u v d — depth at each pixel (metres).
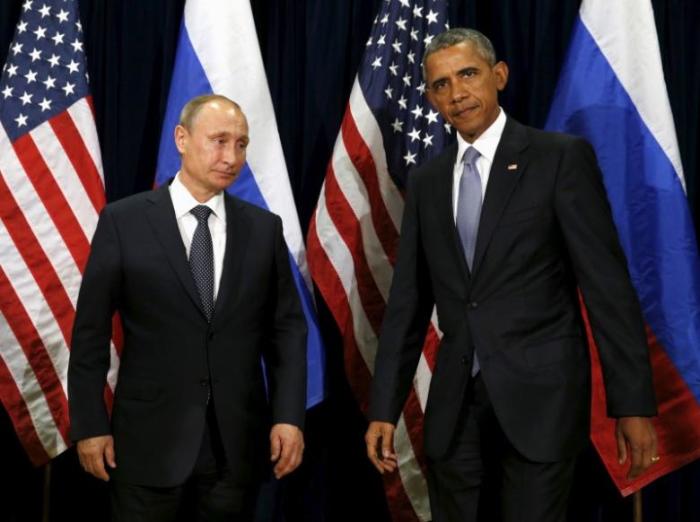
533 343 1.84
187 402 1.97
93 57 2.90
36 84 2.58
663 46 2.84
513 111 2.88
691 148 2.83
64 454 2.88
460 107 1.97
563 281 1.89
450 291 1.94
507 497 1.86
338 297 2.56
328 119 2.88
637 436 1.77
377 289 2.58
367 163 2.58
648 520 2.81
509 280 1.86
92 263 2.01
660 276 2.47
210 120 2.04
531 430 1.80
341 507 2.88
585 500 2.83
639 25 2.56
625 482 2.46
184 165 2.08
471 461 1.93
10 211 2.50
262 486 2.81
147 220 2.04
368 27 2.91
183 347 1.98
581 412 1.83
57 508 2.88
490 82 1.99
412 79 2.64
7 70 2.59
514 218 1.86
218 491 2.01
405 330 2.07
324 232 2.57
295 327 2.13
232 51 2.60
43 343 2.49
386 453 2.01
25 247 2.50
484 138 1.99
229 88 2.58
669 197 2.49
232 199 2.15
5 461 2.84
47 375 2.49
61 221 2.52
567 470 1.84
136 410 1.98
